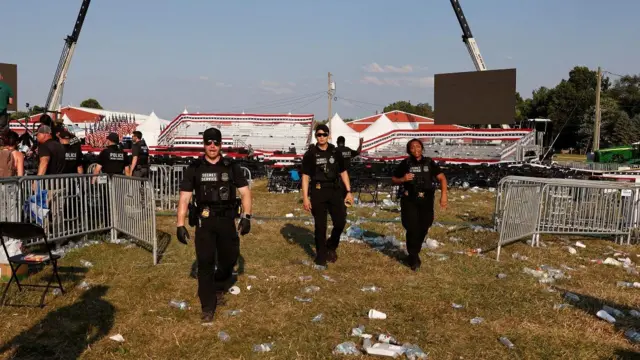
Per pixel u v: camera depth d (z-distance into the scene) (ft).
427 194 20.90
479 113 103.24
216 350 13.33
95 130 99.45
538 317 16.06
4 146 23.94
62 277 19.06
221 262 16.69
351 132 136.36
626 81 249.55
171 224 31.35
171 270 20.29
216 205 15.55
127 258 22.06
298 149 117.70
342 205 21.54
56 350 13.12
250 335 14.32
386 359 12.99
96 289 17.84
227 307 16.47
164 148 79.56
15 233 16.14
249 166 70.64
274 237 27.37
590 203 27.86
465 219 35.76
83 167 28.58
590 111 213.25
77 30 103.86
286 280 19.30
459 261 22.71
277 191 54.60
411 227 20.93
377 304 16.96
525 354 13.32
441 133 102.06
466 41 107.24
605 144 210.79
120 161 28.96
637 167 78.64
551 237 29.81
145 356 12.93
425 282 19.51
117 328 14.64
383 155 101.50
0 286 17.85
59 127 27.12
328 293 18.03
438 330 14.85
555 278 20.68
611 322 15.81
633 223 28.19
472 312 16.40
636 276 21.67
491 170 62.69
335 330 14.75
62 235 22.97
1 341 13.53
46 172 24.59
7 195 20.38
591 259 24.70
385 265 21.83
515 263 22.72
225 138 111.65
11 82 82.12
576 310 16.76
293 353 13.23
